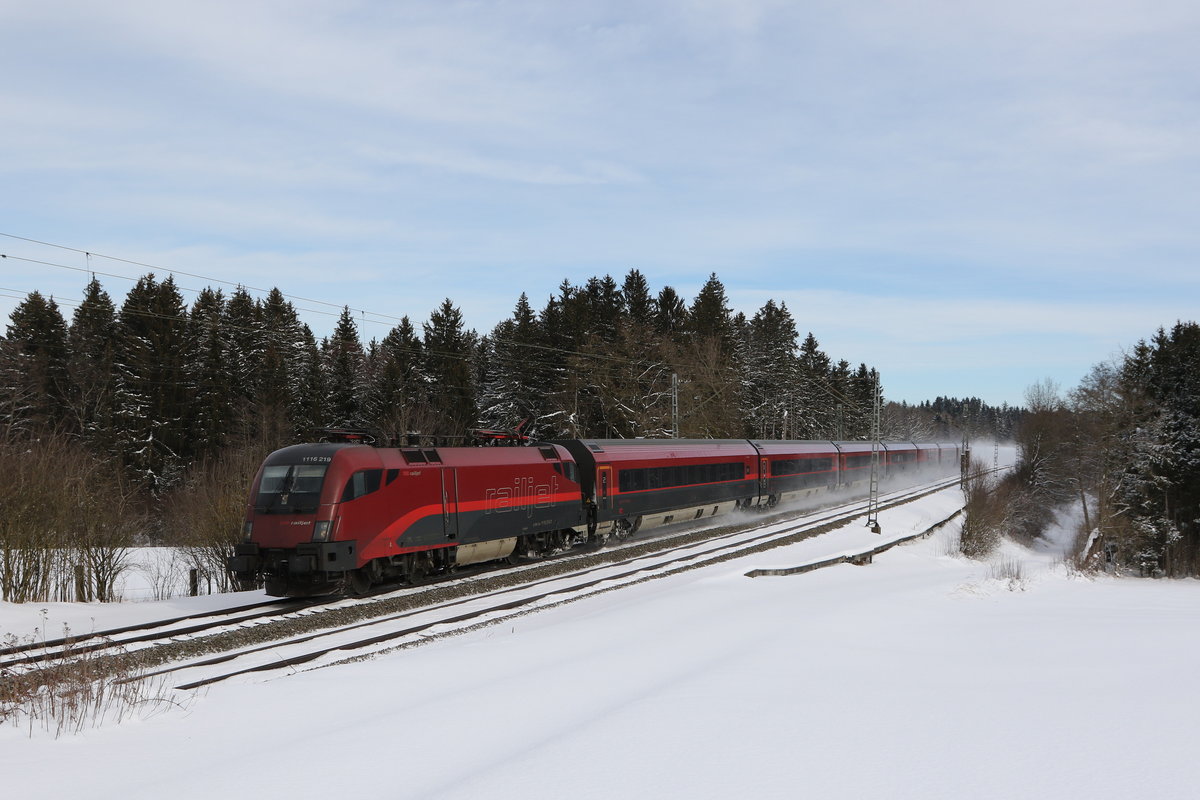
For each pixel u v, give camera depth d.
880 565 27.36
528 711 8.75
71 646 10.95
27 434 39.88
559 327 64.25
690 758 6.96
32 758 7.46
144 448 44.56
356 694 9.84
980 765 6.76
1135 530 47.75
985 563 35.75
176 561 27.95
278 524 17.09
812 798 6.05
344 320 77.00
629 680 10.12
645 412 50.16
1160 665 11.33
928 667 11.00
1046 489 66.75
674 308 68.38
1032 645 13.09
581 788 6.29
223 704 9.42
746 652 11.75
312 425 53.47
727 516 37.16
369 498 17.70
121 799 6.43
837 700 8.94
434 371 63.91
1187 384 53.91
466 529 20.58
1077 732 7.71
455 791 6.29
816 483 45.66
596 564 23.30
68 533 19.88
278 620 15.33
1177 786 6.27
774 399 74.94
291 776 6.83
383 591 18.80
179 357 48.88
